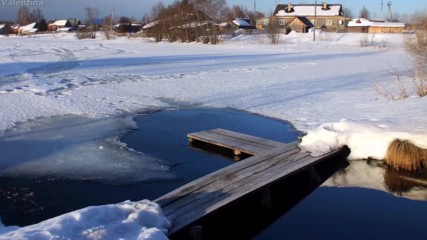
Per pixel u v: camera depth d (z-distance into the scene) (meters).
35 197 7.20
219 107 14.23
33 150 9.48
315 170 8.14
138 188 7.63
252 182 6.84
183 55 35.91
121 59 31.64
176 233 5.17
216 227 6.27
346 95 15.48
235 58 32.72
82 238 4.23
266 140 9.88
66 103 14.27
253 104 14.57
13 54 35.59
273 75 21.83
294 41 56.28
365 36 55.12
